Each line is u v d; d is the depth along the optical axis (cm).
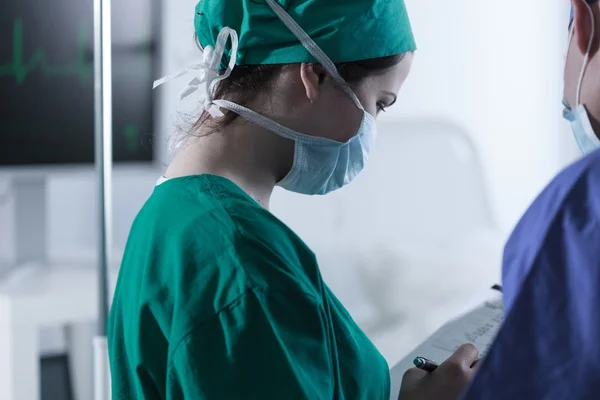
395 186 289
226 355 78
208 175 90
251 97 95
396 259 279
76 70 226
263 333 78
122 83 231
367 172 284
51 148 227
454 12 300
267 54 94
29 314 204
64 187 264
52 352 264
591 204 60
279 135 95
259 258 80
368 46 96
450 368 96
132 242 94
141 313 84
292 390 77
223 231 82
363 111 99
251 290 78
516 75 312
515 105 313
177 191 89
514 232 66
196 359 78
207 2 100
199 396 77
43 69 223
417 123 296
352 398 86
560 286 59
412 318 271
